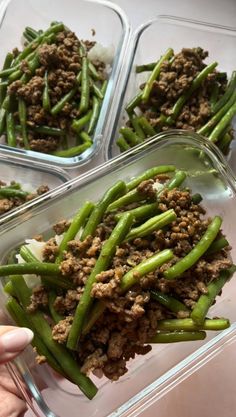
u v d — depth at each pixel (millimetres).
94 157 419
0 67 446
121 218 293
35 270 284
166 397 371
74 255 295
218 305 323
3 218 319
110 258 285
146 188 306
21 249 297
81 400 307
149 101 415
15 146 419
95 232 299
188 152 343
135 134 407
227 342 317
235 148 425
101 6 449
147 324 287
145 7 482
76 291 287
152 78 412
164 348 316
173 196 313
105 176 331
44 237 321
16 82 415
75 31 461
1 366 339
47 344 286
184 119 407
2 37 447
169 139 340
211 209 335
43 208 323
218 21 481
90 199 327
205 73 402
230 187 340
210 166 342
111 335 287
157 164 343
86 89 419
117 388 309
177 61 411
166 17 438
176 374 308
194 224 308
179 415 369
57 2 453
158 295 290
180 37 448
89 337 289
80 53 432
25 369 303
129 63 431
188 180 340
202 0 484
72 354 289
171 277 288
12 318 301
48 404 305
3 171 417
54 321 289
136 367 312
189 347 315
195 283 300
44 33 433
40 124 419
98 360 284
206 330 301
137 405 301
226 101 409
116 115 420
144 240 301
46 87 414
